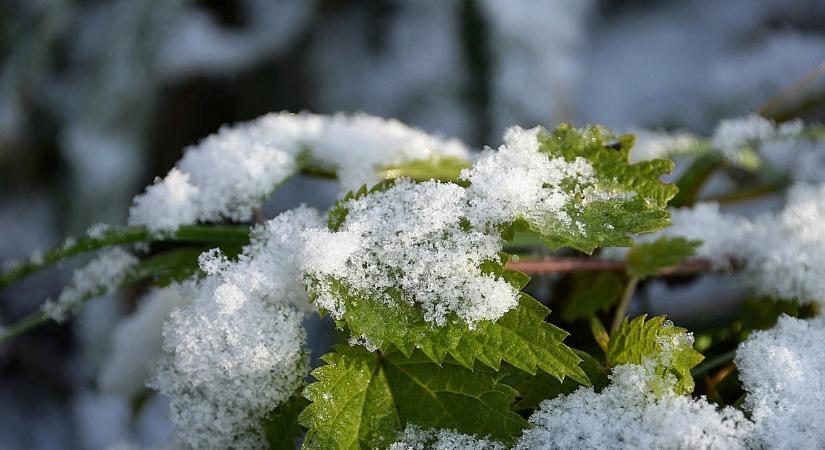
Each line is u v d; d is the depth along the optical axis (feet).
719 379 0.92
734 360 0.87
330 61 2.16
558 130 0.95
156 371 0.93
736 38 1.98
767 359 0.86
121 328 1.15
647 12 2.08
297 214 0.92
